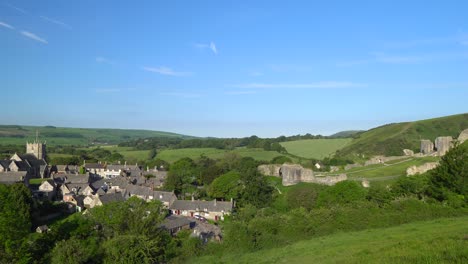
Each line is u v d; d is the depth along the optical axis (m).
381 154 150.25
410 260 26.33
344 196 70.50
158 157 198.88
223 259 42.88
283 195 87.50
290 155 167.25
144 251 40.31
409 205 50.19
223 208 94.44
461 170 52.84
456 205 49.09
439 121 176.12
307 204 76.19
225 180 105.75
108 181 136.38
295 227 49.72
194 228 73.00
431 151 111.81
